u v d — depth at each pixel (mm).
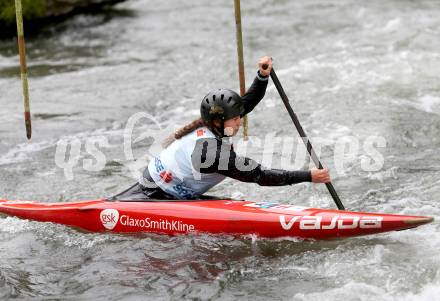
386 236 20734
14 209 23703
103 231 22281
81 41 52594
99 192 26719
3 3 51531
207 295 18391
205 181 21172
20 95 40312
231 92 20031
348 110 34312
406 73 39500
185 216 21188
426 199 24078
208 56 47000
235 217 20750
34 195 26578
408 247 20016
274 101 36438
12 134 33938
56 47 51031
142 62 46562
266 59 21859
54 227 22906
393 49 44656
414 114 33281
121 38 53219
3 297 18766
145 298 18422
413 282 18109
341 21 54719
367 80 38781
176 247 20859
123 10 62719
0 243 22078
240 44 27562
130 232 21891
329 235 20000
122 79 42781
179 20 58719
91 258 20766
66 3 56344
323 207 24188
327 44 47656
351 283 18203
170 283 19078
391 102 35094
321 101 35938
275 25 54906
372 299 17469
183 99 38656
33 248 21656
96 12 60062
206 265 19859
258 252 20297
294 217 20297
